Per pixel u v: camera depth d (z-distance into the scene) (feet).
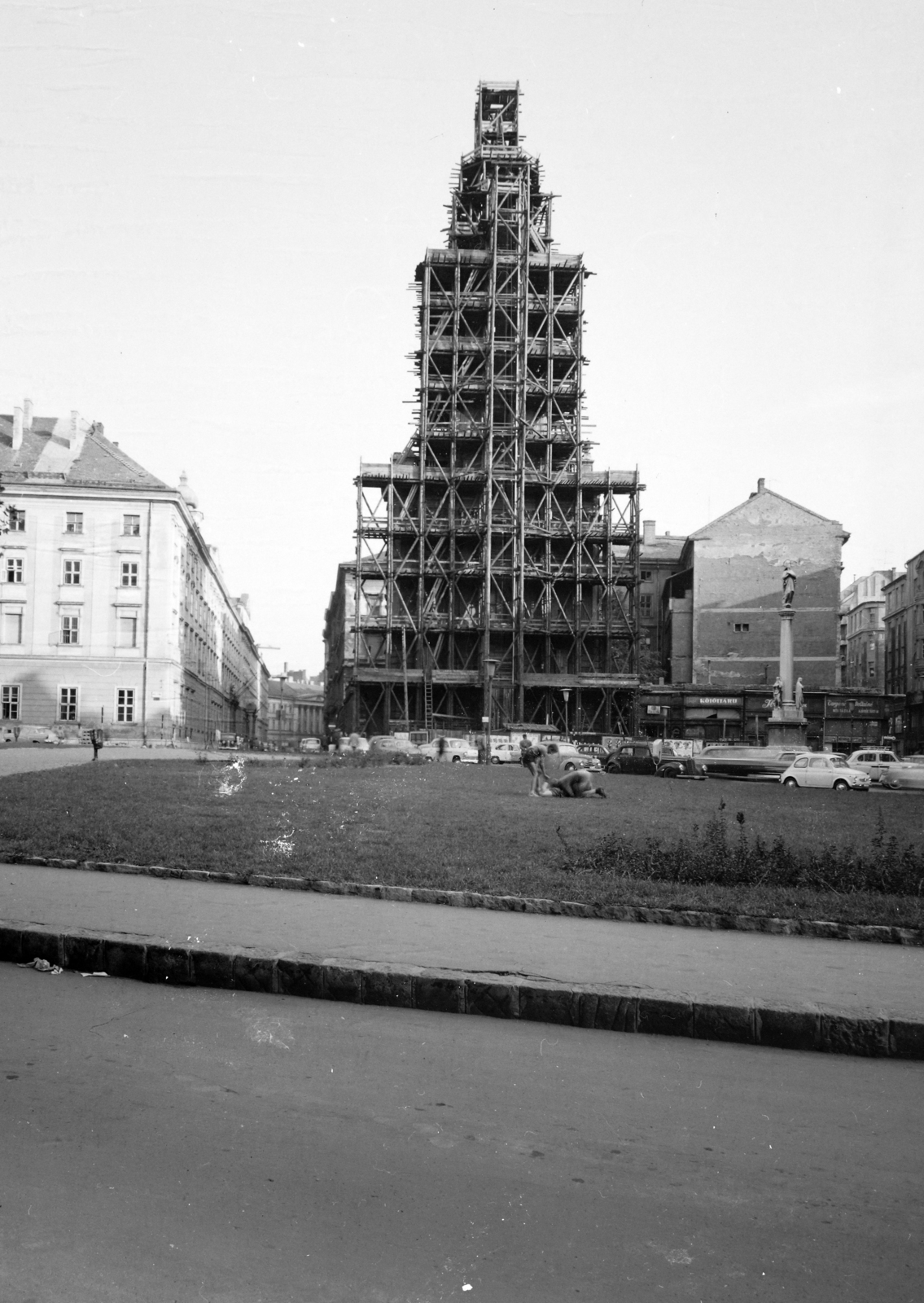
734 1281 11.15
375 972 22.16
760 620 244.63
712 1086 17.43
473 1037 19.89
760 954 25.22
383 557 250.57
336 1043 19.16
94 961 24.23
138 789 66.90
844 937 27.43
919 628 255.29
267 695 632.79
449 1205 12.67
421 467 243.60
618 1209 12.74
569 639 248.11
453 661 241.35
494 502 251.19
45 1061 17.56
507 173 262.88
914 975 23.26
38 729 208.64
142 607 216.95
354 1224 12.14
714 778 140.87
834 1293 10.95
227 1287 10.80
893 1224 12.55
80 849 38.88
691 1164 14.14
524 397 246.68
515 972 22.38
